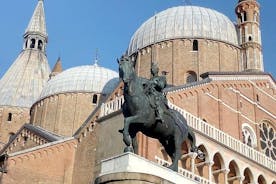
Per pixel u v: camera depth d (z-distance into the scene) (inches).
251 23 2271.2
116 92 1819.6
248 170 1656.0
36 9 4097.0
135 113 776.9
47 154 1637.6
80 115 2262.6
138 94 781.9
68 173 1647.4
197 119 1504.7
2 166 1553.9
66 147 1678.2
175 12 2283.5
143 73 2181.3
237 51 2228.1
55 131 2236.7
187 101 1587.1
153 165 779.4
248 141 1836.9
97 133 1606.8
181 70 2102.6
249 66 2190.0
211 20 2237.9
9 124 3225.9
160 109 800.9
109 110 1550.2
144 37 2268.7
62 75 2440.9
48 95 2356.1
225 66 2143.2
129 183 727.7
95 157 1530.5
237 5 2333.9
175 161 813.9
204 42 2150.6
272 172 1760.6
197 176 1423.5
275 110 2027.6
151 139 1358.3
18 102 3307.1
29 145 2025.1
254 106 1918.1
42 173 1604.3
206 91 1686.8
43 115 2326.5
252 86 1947.6
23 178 1563.7
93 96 2303.2
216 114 1692.9
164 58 2151.8
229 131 1722.4
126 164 751.7
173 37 2167.8
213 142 1521.9
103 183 745.6
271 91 2048.5
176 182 792.9
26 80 3499.0
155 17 2288.4
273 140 1983.3
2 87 3425.2
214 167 1608.0
